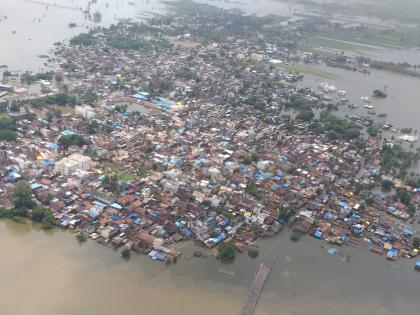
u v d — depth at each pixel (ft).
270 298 607.37
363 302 623.77
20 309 550.36
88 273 613.52
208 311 572.10
